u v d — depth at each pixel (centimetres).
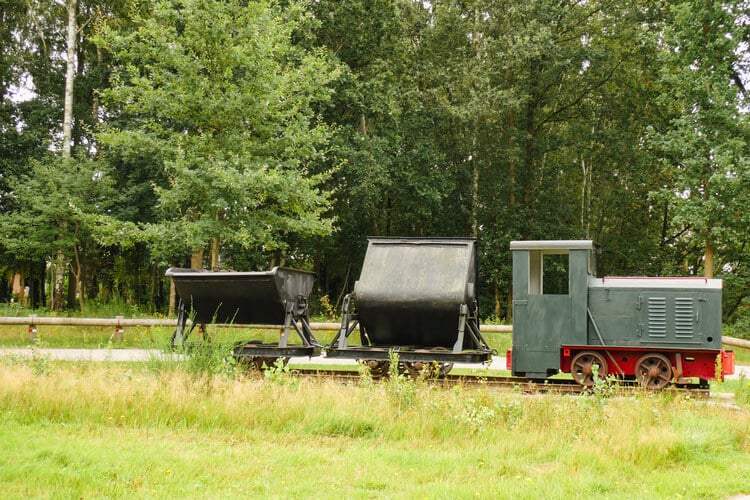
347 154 2575
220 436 766
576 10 3028
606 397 998
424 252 1336
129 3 2622
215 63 1903
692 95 2394
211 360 1028
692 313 1221
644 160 3052
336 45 2802
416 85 3028
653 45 2769
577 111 3316
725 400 1147
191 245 1811
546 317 1270
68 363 1207
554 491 572
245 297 1373
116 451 666
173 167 1798
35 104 3025
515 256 1291
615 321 1255
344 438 775
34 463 613
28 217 2409
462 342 1273
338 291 3744
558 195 3206
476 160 3067
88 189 2480
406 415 835
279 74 2066
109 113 3077
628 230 3444
